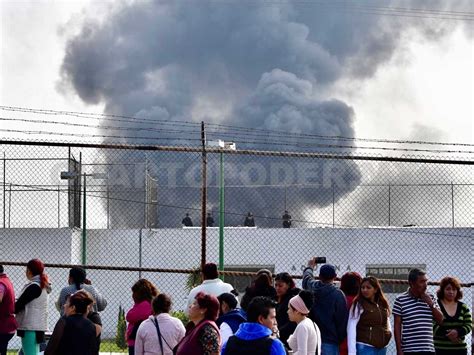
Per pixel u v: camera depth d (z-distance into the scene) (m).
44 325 13.16
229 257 30.66
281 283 11.92
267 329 8.66
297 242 30.75
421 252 29.98
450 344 12.38
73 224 31.36
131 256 31.44
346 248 30.33
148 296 12.34
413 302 11.97
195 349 9.00
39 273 13.23
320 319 11.74
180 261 31.28
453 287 12.41
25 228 30.69
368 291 11.83
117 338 25.03
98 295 13.07
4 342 12.82
